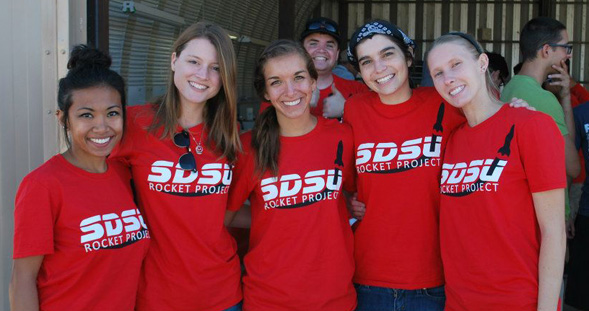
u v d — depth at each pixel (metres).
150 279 1.95
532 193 1.76
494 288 1.78
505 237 1.76
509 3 11.17
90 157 1.82
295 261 2.01
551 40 2.67
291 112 2.05
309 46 2.93
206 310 1.97
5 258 2.28
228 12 5.24
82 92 1.75
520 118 1.78
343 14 11.28
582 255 3.19
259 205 2.12
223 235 2.06
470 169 1.84
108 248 1.77
